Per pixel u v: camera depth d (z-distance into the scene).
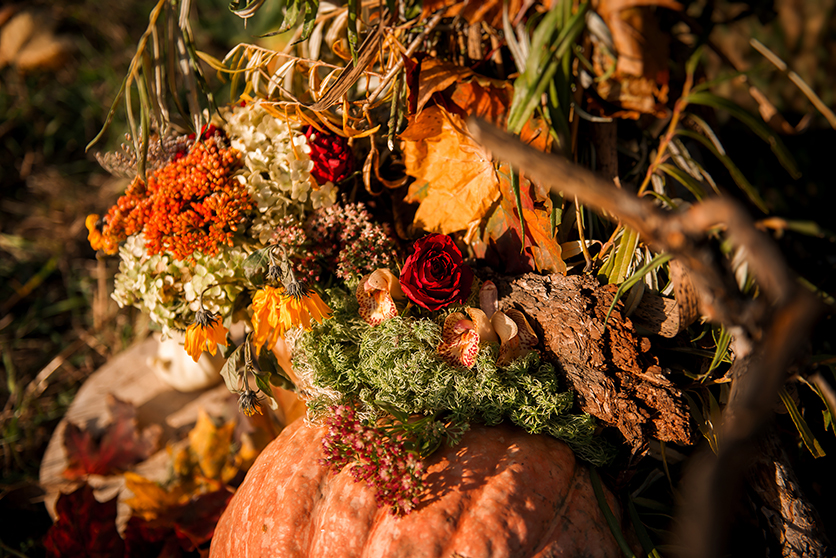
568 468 0.58
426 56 0.62
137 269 0.64
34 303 1.20
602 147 0.64
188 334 0.59
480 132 0.43
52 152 1.41
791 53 0.79
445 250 0.60
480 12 0.56
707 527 0.48
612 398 0.57
